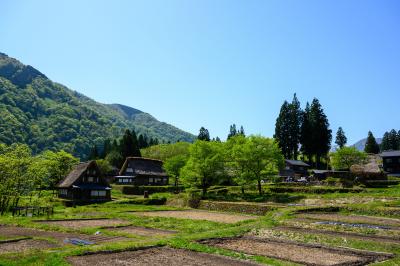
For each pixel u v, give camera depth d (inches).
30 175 2300.7
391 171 3777.1
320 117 4266.7
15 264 662.5
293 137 4466.0
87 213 1819.6
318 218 1320.1
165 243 884.0
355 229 1062.4
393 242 895.7
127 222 1418.6
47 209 1724.9
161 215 1728.6
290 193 2472.9
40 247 871.1
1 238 984.3
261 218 1430.9
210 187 3253.0
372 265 657.0
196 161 2746.1
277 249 832.3
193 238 952.3
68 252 765.9
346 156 3646.7
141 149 5620.1
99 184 2930.6
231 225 1302.9
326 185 2657.5
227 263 695.1
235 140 3238.2
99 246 823.7
